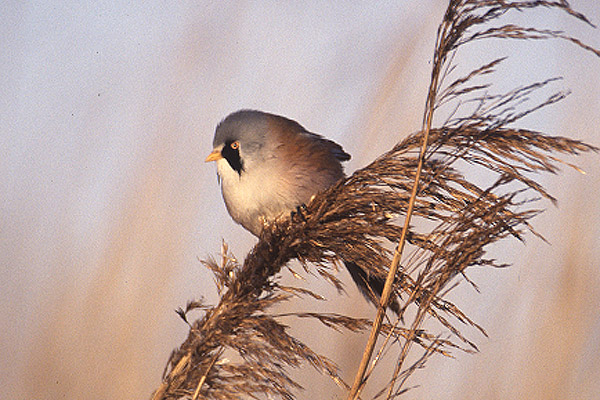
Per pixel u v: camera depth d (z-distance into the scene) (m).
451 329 5.65
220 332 5.80
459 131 5.66
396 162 6.02
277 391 5.74
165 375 6.06
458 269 5.40
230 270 6.17
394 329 5.59
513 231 5.38
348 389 5.69
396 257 5.41
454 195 5.89
